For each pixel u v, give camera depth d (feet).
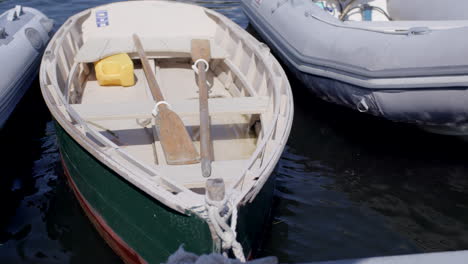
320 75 14.53
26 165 13.76
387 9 18.19
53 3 26.89
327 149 14.25
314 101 16.76
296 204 12.07
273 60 13.19
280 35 17.08
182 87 15.29
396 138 14.70
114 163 8.39
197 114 11.07
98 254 10.53
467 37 11.56
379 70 12.43
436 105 12.32
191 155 9.32
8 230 11.27
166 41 16.07
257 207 8.53
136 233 9.07
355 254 10.59
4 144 14.75
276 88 11.30
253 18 20.62
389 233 11.19
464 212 11.89
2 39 15.47
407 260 4.63
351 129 15.20
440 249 10.75
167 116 10.34
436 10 15.81
